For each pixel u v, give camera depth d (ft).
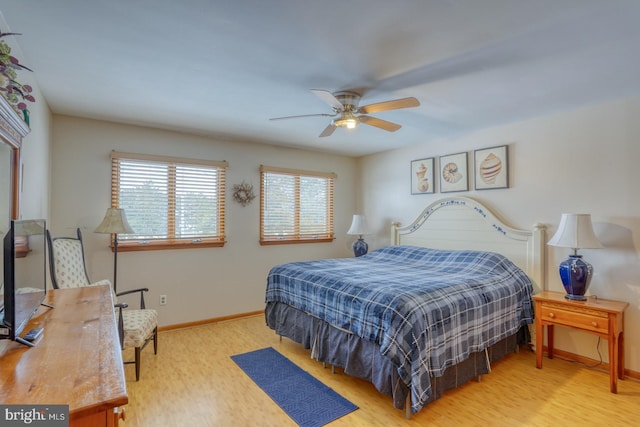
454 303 7.97
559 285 10.43
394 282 8.84
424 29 5.78
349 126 8.80
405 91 8.63
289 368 9.47
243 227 14.28
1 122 4.95
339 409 7.47
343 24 5.64
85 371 3.28
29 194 7.48
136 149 11.93
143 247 11.97
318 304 9.31
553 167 10.60
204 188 13.38
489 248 12.09
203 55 6.76
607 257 9.47
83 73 7.61
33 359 3.54
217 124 11.76
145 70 7.47
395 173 15.88
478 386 8.55
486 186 12.27
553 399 7.94
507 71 7.46
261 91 8.69
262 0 4.98
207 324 13.28
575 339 10.12
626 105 9.19
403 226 15.35
